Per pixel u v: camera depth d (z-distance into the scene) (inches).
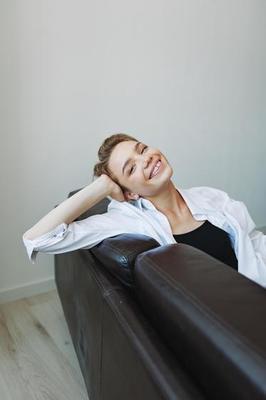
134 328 30.2
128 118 83.9
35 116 73.0
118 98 81.2
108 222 45.2
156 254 33.0
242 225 50.9
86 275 43.4
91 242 43.6
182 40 85.8
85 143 79.9
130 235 42.1
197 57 89.4
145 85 83.8
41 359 63.2
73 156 79.3
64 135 77.1
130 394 31.0
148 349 27.7
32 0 66.9
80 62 74.6
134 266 34.2
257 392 19.3
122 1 75.6
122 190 49.2
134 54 80.4
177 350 26.9
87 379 48.9
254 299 25.0
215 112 97.1
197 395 23.5
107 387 38.5
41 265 82.5
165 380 24.8
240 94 99.9
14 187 74.9
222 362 21.7
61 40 71.6
